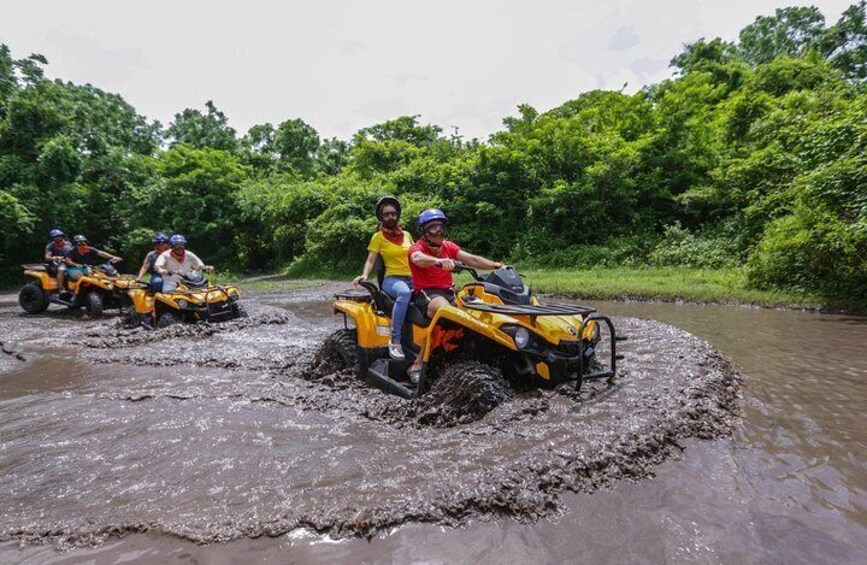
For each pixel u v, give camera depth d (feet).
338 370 17.44
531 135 74.64
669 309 33.50
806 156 37.04
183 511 8.22
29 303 38.75
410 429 11.82
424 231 14.93
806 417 12.25
